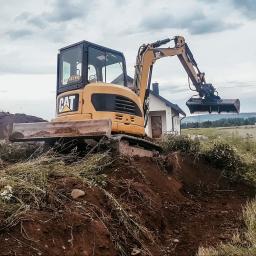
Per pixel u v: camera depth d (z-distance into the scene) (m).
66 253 4.75
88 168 6.96
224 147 11.05
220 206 8.11
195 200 8.47
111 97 8.86
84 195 5.91
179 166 9.62
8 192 5.31
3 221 4.78
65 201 5.63
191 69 12.73
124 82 9.93
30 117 14.68
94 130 7.96
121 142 8.13
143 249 5.48
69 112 8.88
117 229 5.60
